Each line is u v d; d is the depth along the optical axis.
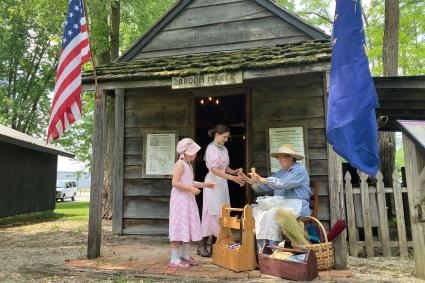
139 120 8.16
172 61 7.33
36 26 28.53
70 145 27.45
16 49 28.97
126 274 5.00
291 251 4.75
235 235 7.20
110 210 13.49
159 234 7.73
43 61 31.16
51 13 14.34
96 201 5.96
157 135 8.02
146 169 7.96
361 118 4.54
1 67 29.45
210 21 8.48
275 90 7.39
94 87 6.76
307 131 7.10
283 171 5.51
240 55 6.79
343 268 4.99
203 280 4.64
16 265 5.80
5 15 25.91
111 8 14.62
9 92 30.42
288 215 4.88
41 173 17.19
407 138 5.07
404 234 6.51
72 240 8.62
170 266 5.21
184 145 5.41
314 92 7.15
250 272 4.88
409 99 7.90
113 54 14.92
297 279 4.47
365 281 4.47
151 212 7.85
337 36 4.87
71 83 5.56
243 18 8.26
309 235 5.39
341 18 4.86
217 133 5.93
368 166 4.48
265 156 7.32
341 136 4.58
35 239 8.95
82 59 5.66
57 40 16.81
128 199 8.02
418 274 4.82
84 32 5.74
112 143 14.03
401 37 13.05
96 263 5.50
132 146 8.13
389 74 9.66
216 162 5.82
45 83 31.02
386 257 6.44
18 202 14.88
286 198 5.29
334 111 4.70
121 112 8.14
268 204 5.18
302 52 5.76
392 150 9.20
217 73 5.90
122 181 8.04
